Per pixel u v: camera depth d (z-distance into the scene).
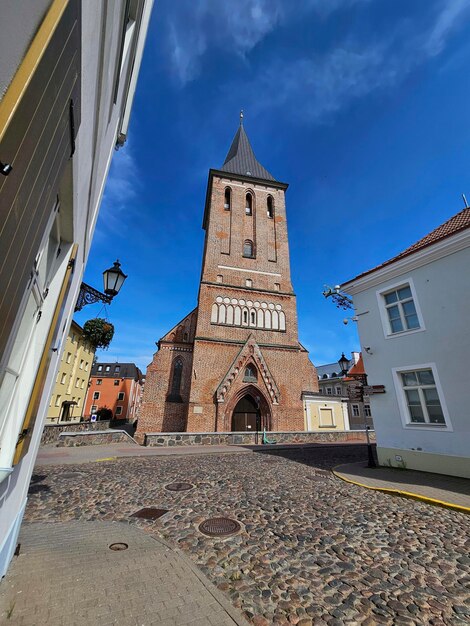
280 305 25.08
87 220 4.00
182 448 15.60
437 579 3.70
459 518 5.88
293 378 22.92
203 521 5.44
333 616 2.99
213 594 3.21
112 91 3.63
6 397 2.23
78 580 3.29
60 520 5.32
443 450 9.16
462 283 9.38
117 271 7.38
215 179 27.97
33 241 1.34
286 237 27.70
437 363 9.64
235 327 23.30
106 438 16.62
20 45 0.85
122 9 3.24
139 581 3.37
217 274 24.77
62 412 30.34
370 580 3.65
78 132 1.91
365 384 12.02
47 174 1.32
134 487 7.69
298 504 6.54
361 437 22.97
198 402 20.67
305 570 3.85
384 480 8.59
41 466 10.37
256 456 13.67
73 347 32.38
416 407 10.20
